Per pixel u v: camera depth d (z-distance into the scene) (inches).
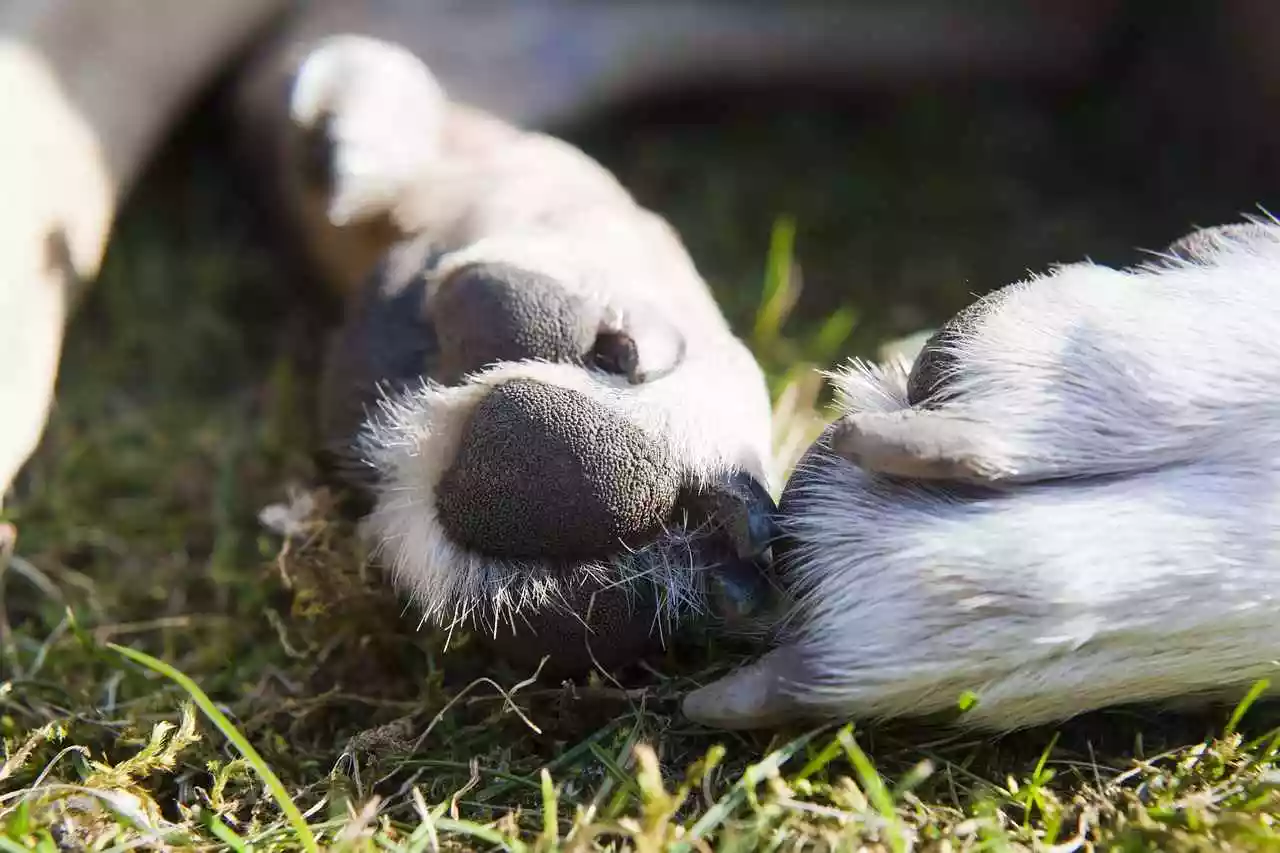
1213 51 22.7
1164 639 15.8
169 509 18.9
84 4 18.8
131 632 18.1
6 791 16.8
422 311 17.4
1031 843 16.2
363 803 16.6
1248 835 16.0
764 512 16.2
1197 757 16.6
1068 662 15.9
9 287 17.6
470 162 18.9
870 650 15.9
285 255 20.6
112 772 16.6
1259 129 21.9
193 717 16.9
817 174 23.7
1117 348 15.9
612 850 16.1
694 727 16.6
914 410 15.9
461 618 16.4
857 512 16.1
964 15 24.5
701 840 16.2
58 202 18.2
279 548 18.3
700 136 24.7
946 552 15.8
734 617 16.3
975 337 16.1
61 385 19.7
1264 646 15.9
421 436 16.4
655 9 22.9
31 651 17.8
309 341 20.2
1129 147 24.0
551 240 17.5
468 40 21.1
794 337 20.2
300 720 17.2
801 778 16.2
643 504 16.1
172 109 19.8
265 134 20.4
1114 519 15.8
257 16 20.4
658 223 18.6
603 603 16.3
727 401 16.6
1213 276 16.2
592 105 22.6
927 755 16.6
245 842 16.3
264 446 19.2
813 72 24.5
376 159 18.6
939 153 24.3
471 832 16.2
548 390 16.2
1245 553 15.8
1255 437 15.8
